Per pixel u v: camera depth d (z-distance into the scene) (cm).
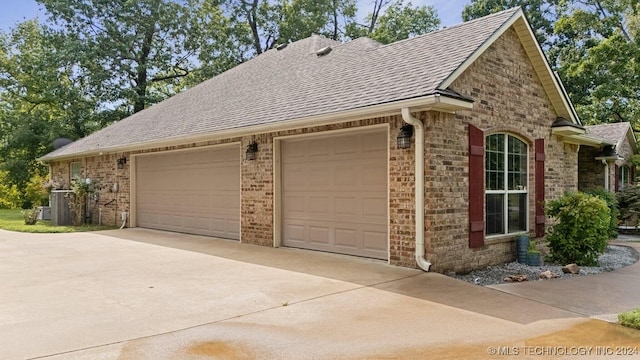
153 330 432
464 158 738
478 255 760
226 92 1344
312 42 1362
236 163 1081
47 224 1545
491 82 802
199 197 1199
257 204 1005
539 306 521
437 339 411
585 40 2320
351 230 828
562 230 831
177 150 1236
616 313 496
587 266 806
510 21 795
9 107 2652
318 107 817
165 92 3225
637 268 800
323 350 384
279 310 499
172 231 1295
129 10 2684
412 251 702
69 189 1756
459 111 729
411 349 387
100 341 402
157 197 1356
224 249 939
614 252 1013
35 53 2577
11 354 371
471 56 702
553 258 839
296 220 936
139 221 1430
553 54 2686
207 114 1205
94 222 1581
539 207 905
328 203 870
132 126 1539
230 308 506
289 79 1131
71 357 366
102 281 644
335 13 2958
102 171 1566
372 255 791
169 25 2803
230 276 671
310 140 905
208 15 2989
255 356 371
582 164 1581
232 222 1093
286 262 781
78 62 2528
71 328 437
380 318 471
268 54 1524
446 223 700
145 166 1405
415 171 691
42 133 2478
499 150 834
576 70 1881
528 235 859
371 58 961
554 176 967
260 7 2956
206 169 1175
